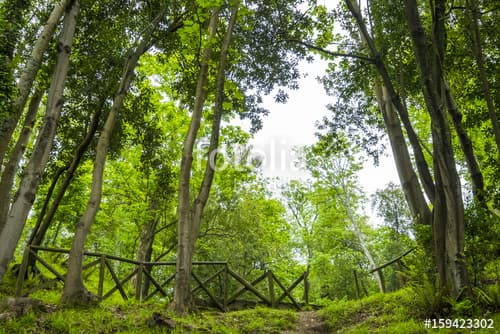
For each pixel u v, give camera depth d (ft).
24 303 18.85
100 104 33.88
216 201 47.78
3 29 17.25
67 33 26.20
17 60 23.02
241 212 47.57
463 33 27.43
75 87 34.19
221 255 45.88
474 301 19.38
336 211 68.64
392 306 24.16
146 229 49.01
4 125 24.31
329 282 60.49
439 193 22.59
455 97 33.53
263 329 23.00
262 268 54.60
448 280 21.02
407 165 32.58
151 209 47.67
